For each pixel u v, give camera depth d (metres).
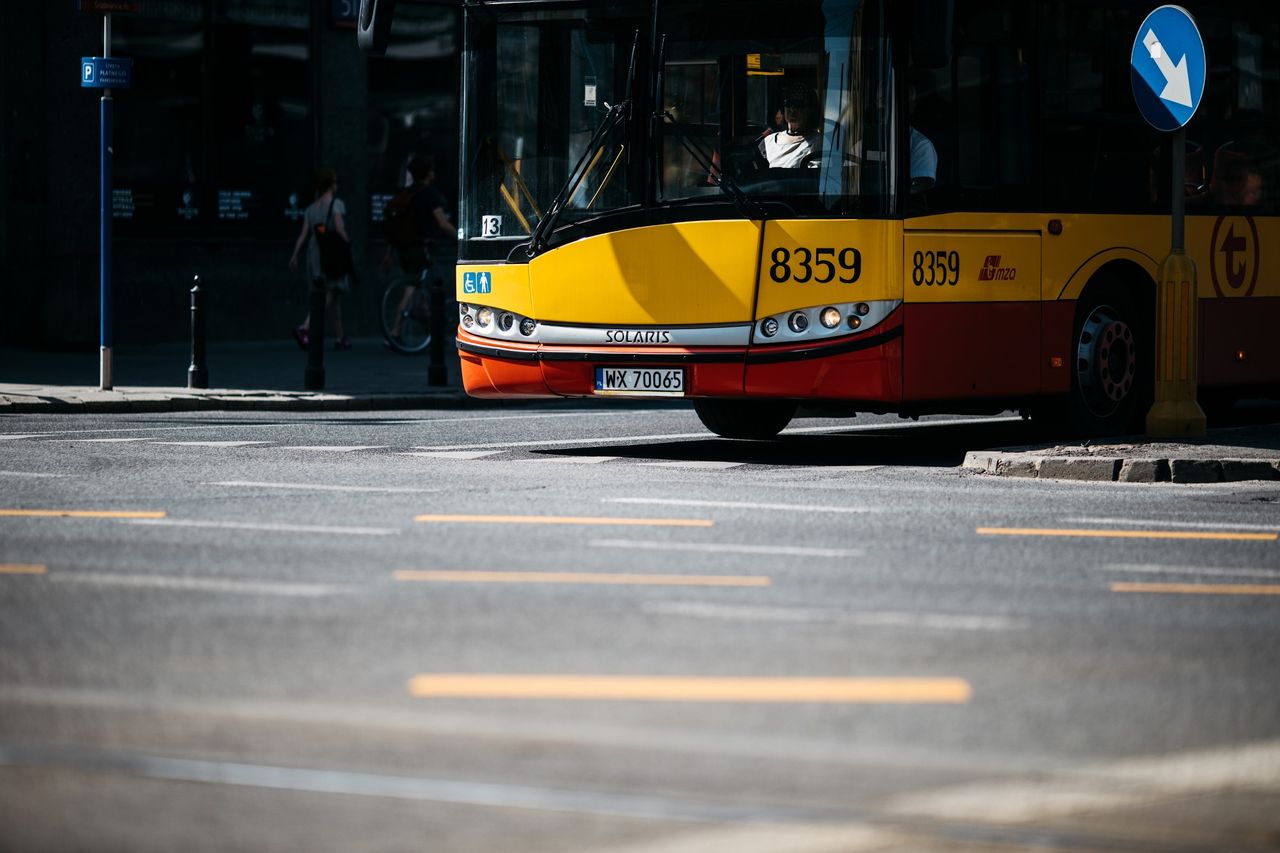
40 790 9.77
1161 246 28.84
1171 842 9.17
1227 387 30.00
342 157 51.53
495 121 27.06
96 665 12.45
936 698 11.80
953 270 25.81
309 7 50.78
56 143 46.28
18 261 45.69
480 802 9.62
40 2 45.91
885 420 33.91
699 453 27.14
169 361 43.28
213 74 49.06
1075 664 12.80
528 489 22.05
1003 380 26.59
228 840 8.97
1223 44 29.58
